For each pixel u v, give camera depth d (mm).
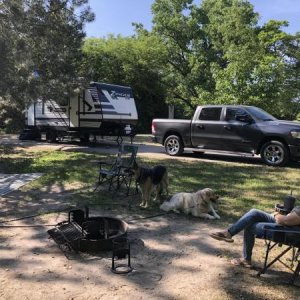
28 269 4559
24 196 7973
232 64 22953
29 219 6480
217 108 13328
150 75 35219
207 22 37844
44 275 4402
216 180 9656
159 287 4148
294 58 32344
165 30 38250
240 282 4289
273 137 12188
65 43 15773
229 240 4723
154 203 7422
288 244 4270
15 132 25406
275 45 33062
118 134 17859
